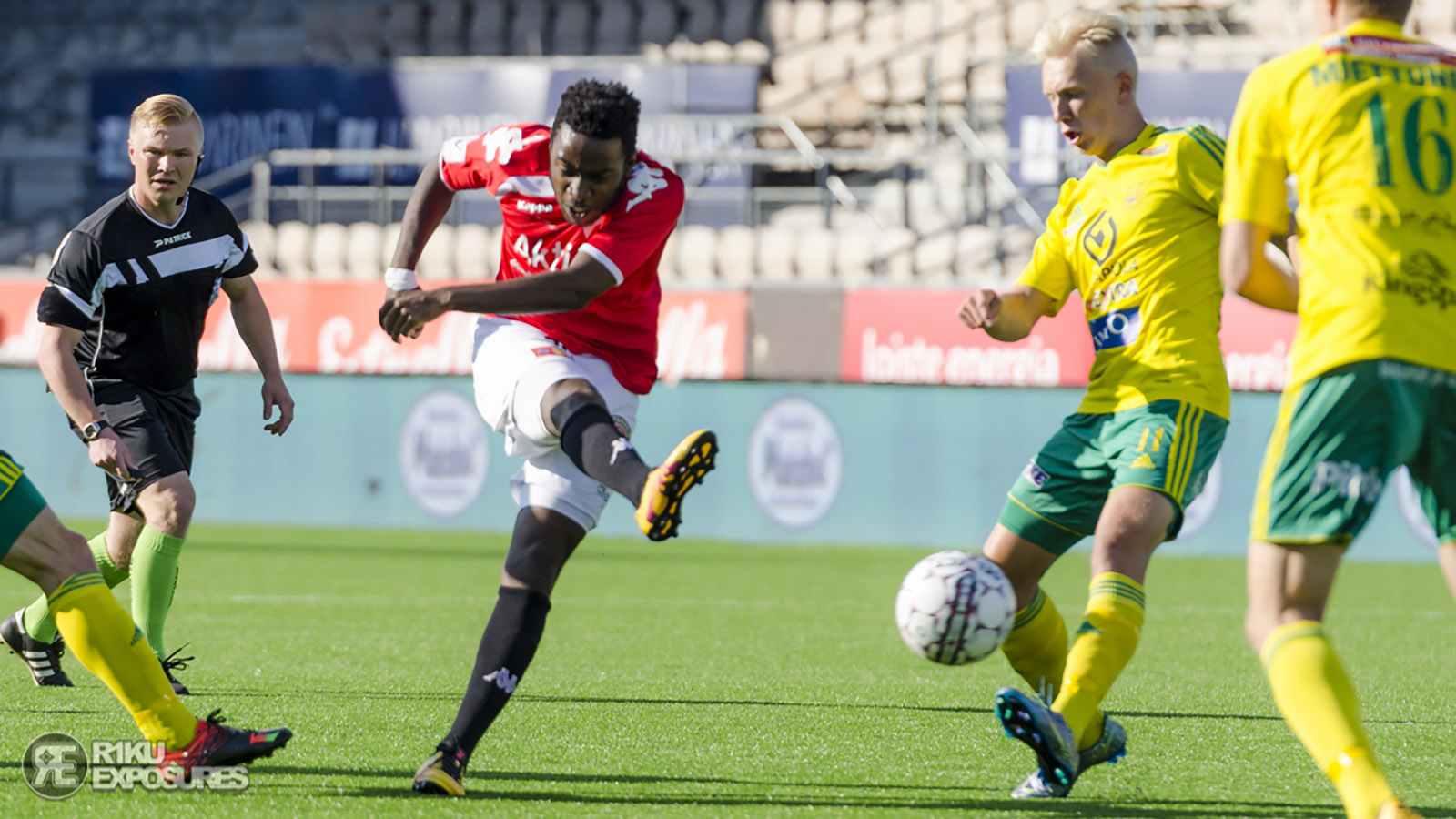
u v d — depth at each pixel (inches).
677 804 494.9
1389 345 405.1
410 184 2485.2
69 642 482.3
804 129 2689.5
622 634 1085.8
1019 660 594.6
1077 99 577.6
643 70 2461.9
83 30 3038.9
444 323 2212.1
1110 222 562.9
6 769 530.9
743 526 2145.7
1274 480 420.2
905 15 2770.7
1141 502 530.9
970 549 2073.1
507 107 2474.2
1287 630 417.1
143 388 745.0
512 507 2185.0
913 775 556.4
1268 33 2495.1
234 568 1573.6
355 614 1182.3
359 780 523.2
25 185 2891.2
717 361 2145.7
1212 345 553.0
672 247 2384.4
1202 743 639.8
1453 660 987.3
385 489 2231.8
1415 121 419.2
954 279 2223.2
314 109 2518.5
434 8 2896.2
